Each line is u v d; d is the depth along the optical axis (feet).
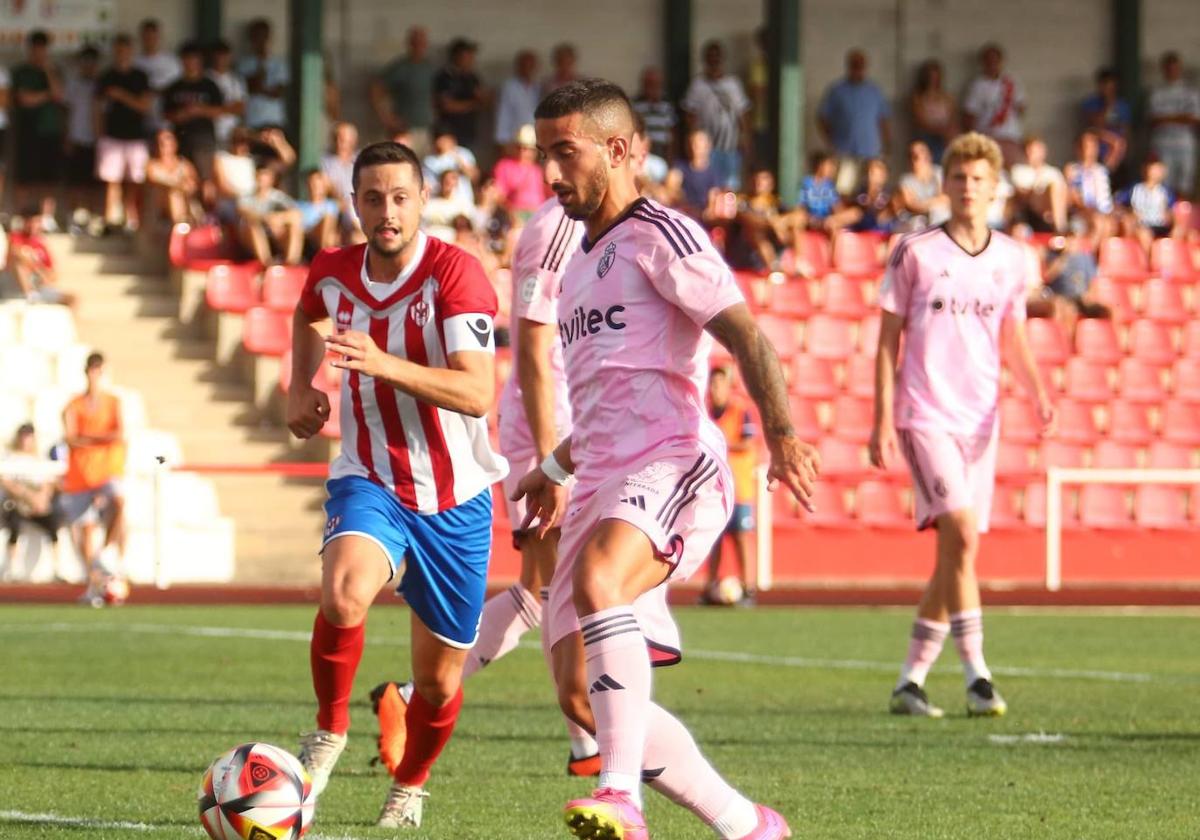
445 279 63.46
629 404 55.52
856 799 72.02
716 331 54.13
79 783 74.13
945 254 100.27
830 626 163.53
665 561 54.24
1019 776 78.33
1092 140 276.21
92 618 165.27
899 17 291.79
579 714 59.72
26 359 223.30
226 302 232.94
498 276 227.61
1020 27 295.89
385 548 63.16
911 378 100.73
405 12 273.33
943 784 75.97
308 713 98.63
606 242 56.29
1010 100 279.90
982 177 100.48
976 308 100.37
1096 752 85.87
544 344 75.25
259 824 54.85
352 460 65.05
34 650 135.23
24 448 200.03
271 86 253.65
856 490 229.86
